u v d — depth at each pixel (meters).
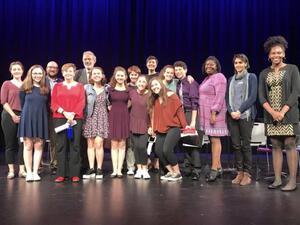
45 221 2.71
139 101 4.59
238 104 4.16
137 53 8.02
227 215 2.88
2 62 7.96
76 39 8.00
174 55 8.03
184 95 4.78
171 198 3.46
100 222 2.70
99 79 4.62
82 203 3.25
